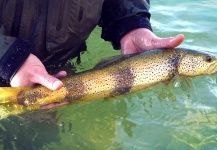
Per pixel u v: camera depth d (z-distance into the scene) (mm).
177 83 808
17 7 705
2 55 680
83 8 732
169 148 682
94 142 688
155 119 754
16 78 690
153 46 802
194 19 1174
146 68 773
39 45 747
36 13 718
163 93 814
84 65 881
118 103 784
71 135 698
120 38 834
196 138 705
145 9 833
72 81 737
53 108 735
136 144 689
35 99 707
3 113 700
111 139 698
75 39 771
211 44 1030
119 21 827
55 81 663
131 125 735
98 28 1032
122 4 819
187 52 803
